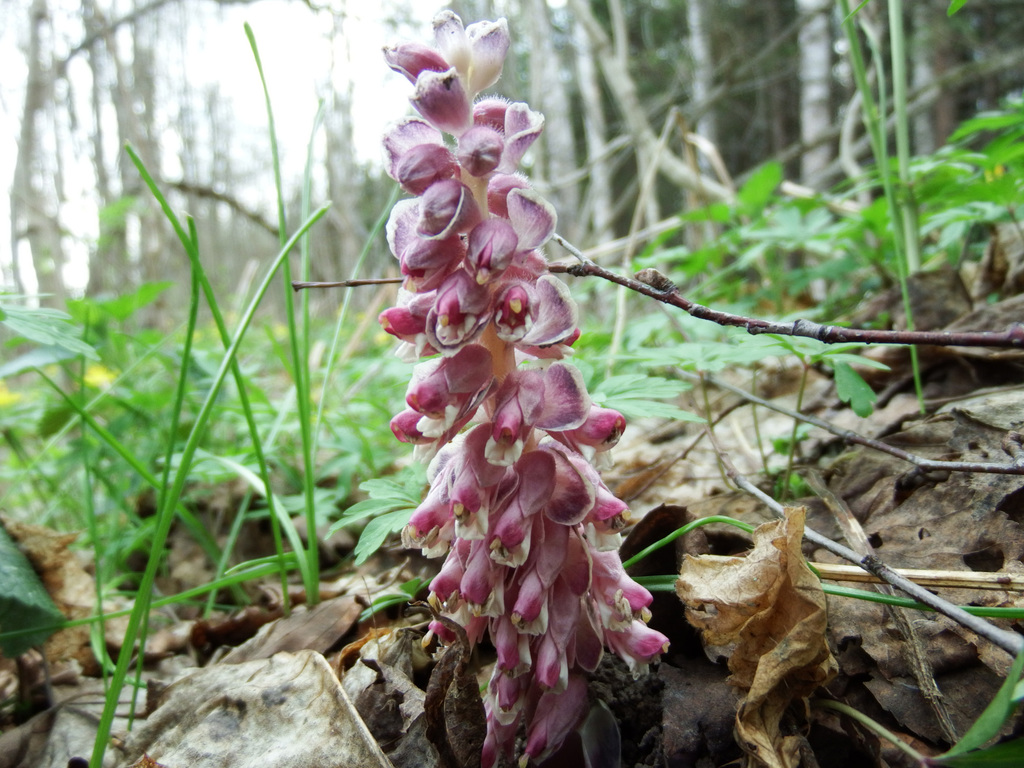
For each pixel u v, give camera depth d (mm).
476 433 130
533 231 122
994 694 140
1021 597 154
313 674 166
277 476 357
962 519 177
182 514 269
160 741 161
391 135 131
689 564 149
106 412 417
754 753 129
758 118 1703
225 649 214
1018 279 287
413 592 198
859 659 151
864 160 1061
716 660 155
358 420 419
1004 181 276
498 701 138
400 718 155
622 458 314
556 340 125
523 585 130
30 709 194
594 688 156
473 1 1250
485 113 132
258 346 682
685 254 431
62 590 210
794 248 409
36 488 370
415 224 133
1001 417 199
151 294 354
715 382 246
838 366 200
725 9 1533
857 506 201
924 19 1172
